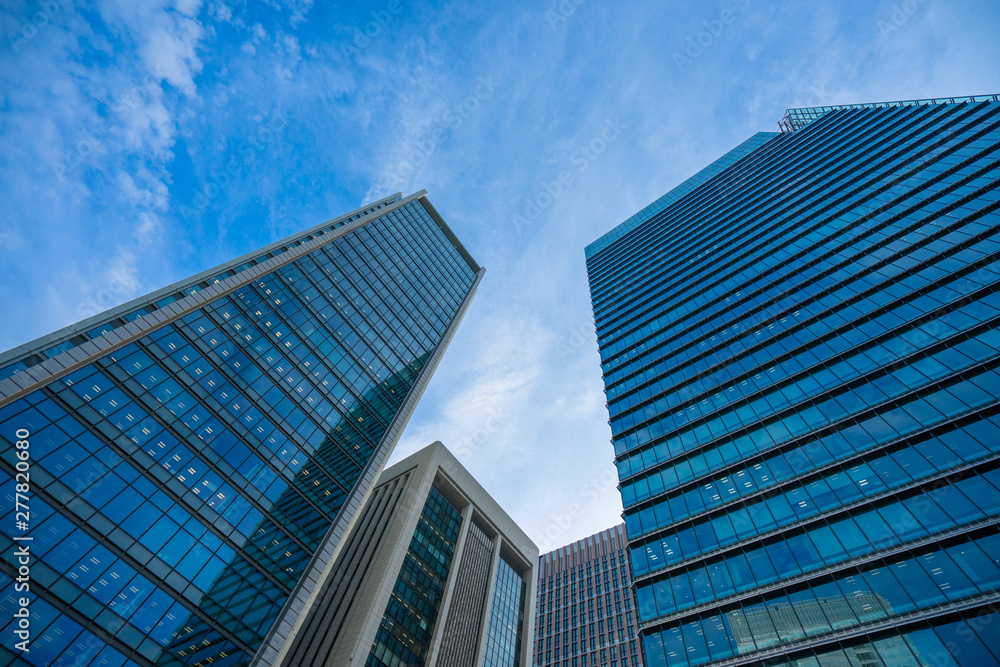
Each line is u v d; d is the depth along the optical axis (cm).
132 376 3881
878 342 4206
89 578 2950
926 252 4712
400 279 8362
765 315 5544
